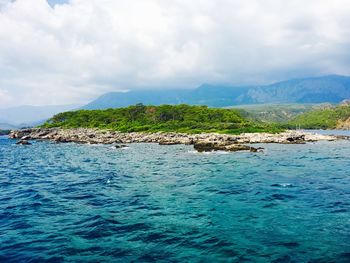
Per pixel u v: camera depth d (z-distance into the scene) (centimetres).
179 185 2836
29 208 2086
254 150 6088
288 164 4231
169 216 1869
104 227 1675
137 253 1347
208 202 2192
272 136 9444
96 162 4816
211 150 6209
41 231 1625
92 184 2945
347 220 1769
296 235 1542
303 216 1847
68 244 1449
